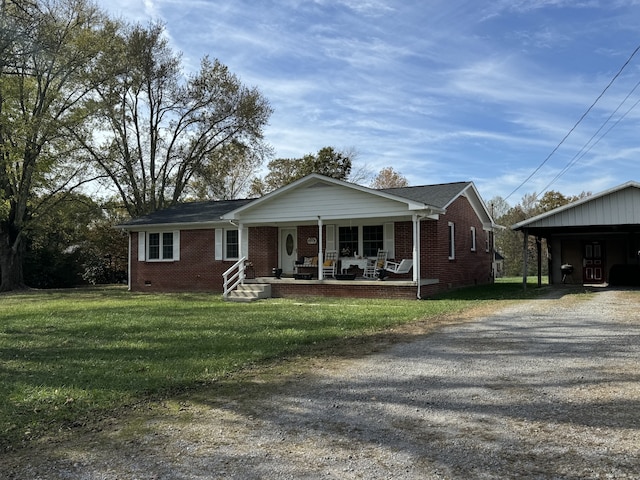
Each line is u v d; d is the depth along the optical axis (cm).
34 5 1619
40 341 902
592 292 1672
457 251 1998
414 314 1162
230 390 565
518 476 336
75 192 2797
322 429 434
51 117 2428
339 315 1174
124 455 389
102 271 3212
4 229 2472
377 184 5453
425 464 358
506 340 813
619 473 336
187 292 2164
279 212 1848
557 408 470
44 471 364
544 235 2198
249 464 366
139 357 741
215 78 3281
